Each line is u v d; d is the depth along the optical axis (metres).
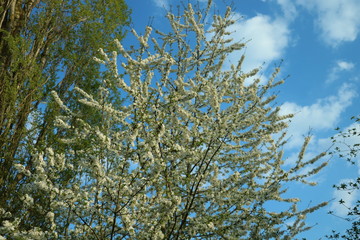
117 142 6.52
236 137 7.98
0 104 7.98
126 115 7.23
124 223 5.86
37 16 9.87
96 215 6.20
